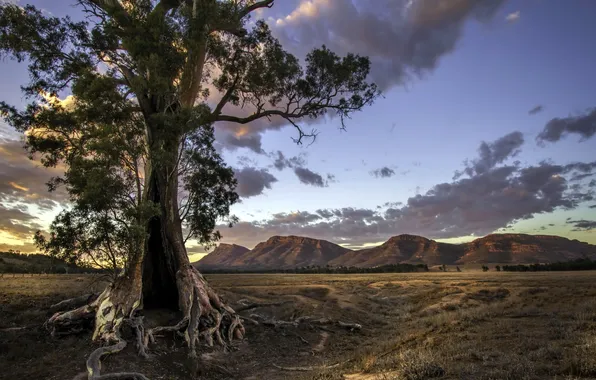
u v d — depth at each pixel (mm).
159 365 15539
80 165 17469
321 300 39031
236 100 27047
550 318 17984
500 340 13562
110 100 18172
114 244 17906
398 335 21828
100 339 16609
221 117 25859
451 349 12531
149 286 21359
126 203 18062
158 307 21219
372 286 53000
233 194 24219
